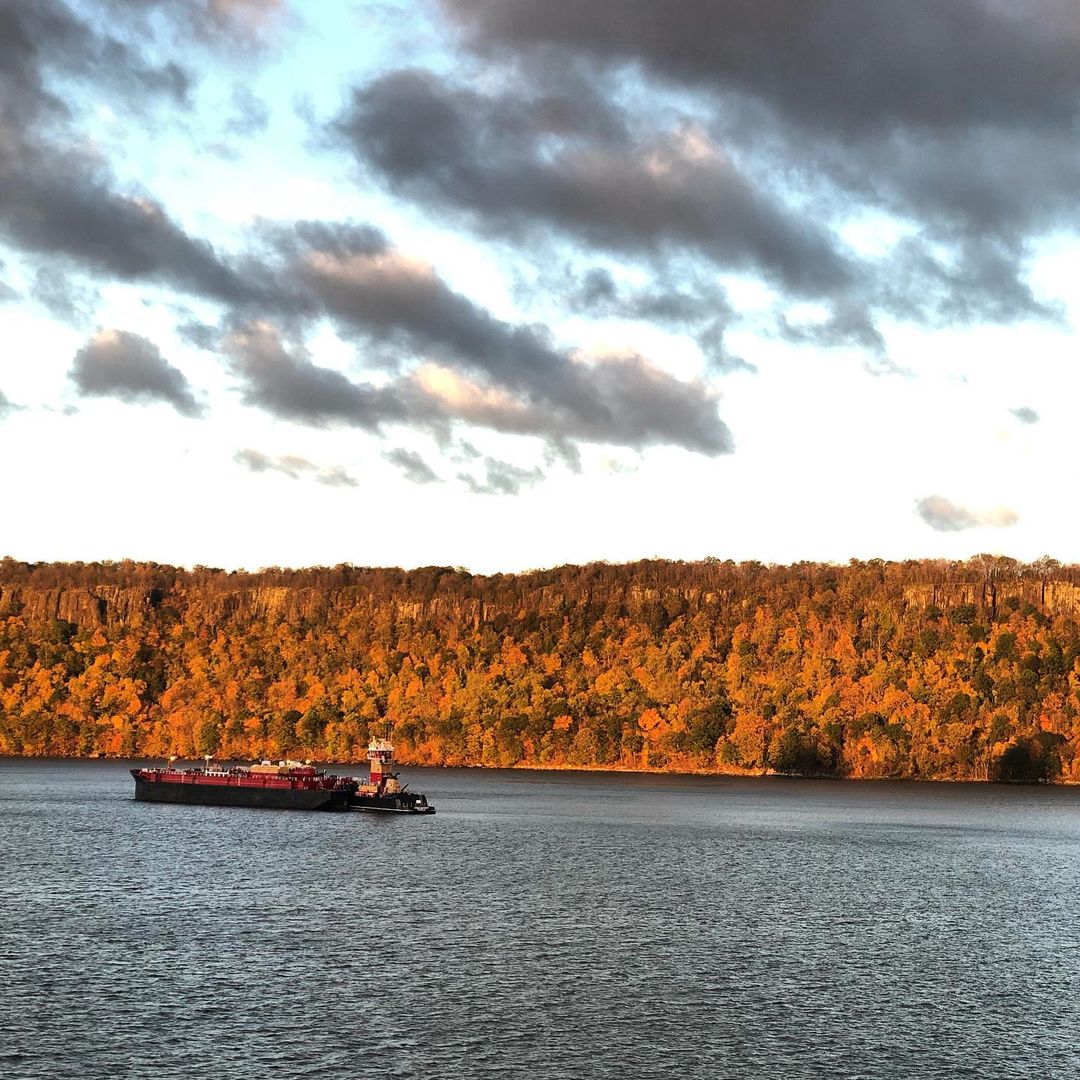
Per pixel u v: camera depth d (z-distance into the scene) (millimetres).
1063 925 95438
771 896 107938
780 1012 67250
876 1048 61281
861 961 80062
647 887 111938
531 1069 57562
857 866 133875
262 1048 59406
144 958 76188
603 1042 61531
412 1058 58562
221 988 69375
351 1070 56750
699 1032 63438
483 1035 62188
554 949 81750
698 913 97500
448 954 79375
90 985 69438
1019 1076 57531
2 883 107125
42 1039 59969
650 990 71250
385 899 100938
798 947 84312
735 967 77562
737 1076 57188
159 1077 55312
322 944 81562
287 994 68500
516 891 107062
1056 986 73750
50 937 82312
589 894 106312
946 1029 64500
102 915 91188
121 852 132000
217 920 89688
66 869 117125
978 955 82688
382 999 68062
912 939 88188
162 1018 63594
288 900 99500
